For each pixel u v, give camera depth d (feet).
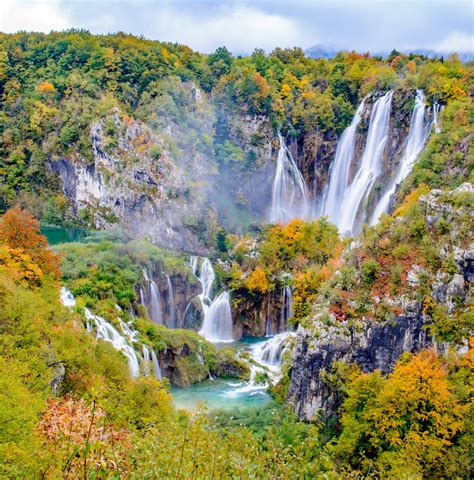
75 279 265.54
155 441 69.05
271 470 76.38
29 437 91.25
